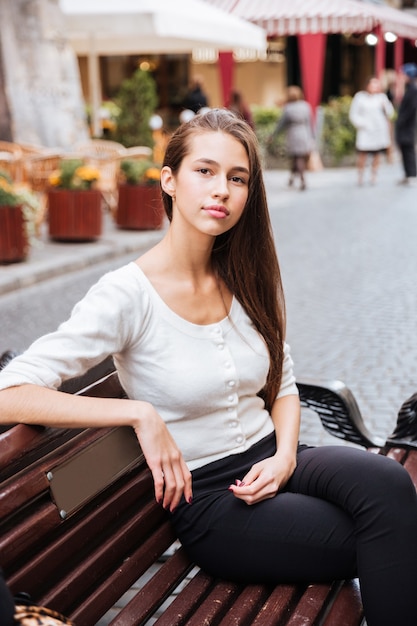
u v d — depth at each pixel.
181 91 31.41
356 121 19.34
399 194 17.66
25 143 14.72
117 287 2.29
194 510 2.39
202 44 17.98
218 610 2.28
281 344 2.61
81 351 2.20
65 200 11.58
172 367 2.35
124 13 14.63
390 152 25.33
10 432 2.05
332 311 8.12
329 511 2.32
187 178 2.39
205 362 2.39
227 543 2.36
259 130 23.59
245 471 2.46
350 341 7.12
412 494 2.25
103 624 3.07
